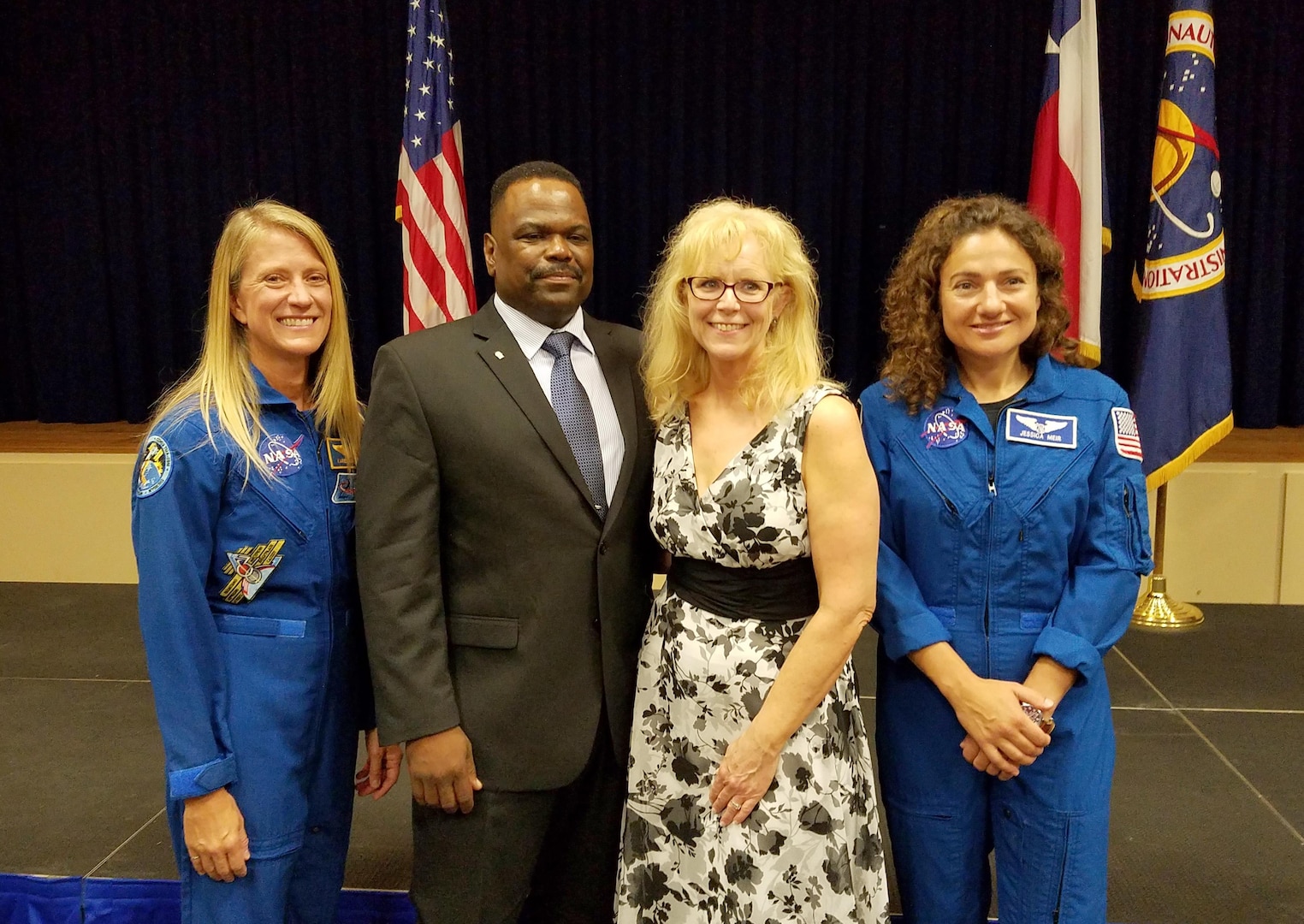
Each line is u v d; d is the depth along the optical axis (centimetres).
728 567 144
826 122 522
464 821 154
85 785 261
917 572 155
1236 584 403
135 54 548
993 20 508
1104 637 147
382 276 561
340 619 159
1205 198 354
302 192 553
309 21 537
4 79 561
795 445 138
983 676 150
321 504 155
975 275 146
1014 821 151
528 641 151
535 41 530
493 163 542
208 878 149
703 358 148
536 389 152
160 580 142
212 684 146
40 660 354
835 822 143
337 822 165
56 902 214
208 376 152
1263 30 502
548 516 150
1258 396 531
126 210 565
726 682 143
